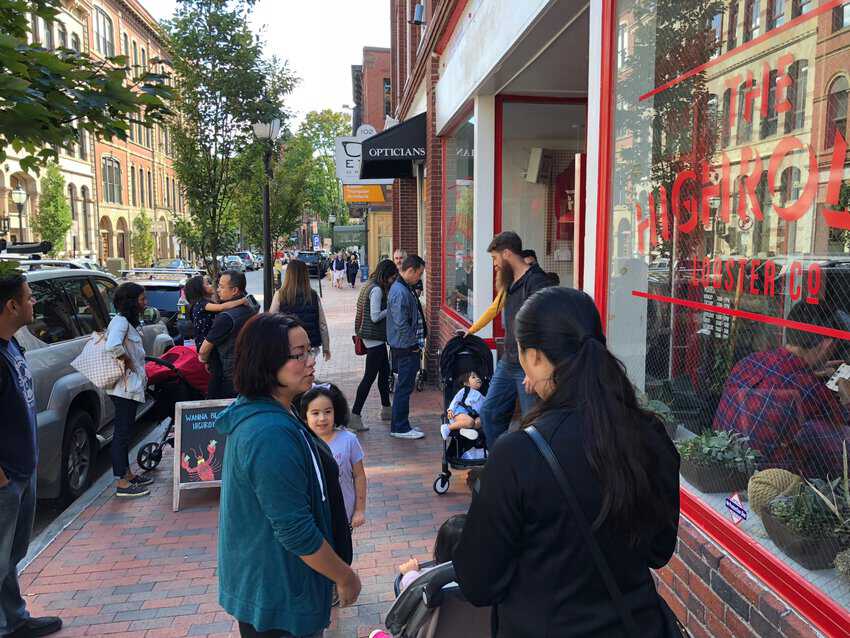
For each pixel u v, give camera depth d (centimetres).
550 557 146
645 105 353
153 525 499
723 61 291
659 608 155
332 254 4962
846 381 225
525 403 482
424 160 1072
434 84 981
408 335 686
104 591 403
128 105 271
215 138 1280
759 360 269
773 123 259
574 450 146
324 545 214
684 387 319
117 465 547
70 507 537
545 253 904
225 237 1479
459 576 156
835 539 221
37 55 241
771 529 243
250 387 222
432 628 220
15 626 351
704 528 285
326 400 369
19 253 832
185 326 1045
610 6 367
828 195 231
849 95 221
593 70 391
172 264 2619
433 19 906
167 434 626
